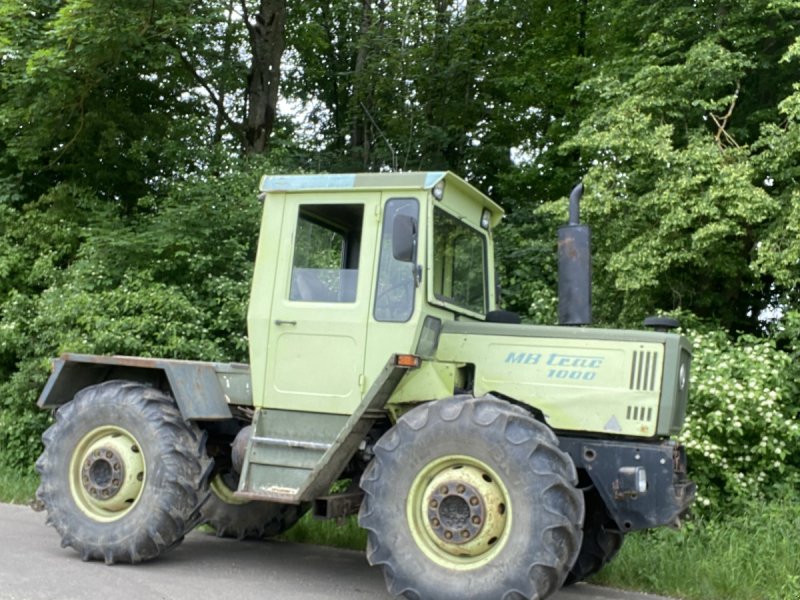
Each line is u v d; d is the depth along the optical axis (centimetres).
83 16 1162
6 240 1230
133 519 597
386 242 564
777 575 599
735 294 1030
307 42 1845
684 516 554
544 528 470
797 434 739
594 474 533
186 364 626
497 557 477
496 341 562
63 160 1373
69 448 625
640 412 528
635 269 931
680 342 538
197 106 1563
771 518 702
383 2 1703
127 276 1084
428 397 561
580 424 537
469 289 626
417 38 1551
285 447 570
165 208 1186
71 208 1269
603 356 541
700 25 1104
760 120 1057
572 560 477
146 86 1454
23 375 1027
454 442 497
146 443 605
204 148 1343
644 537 697
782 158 905
